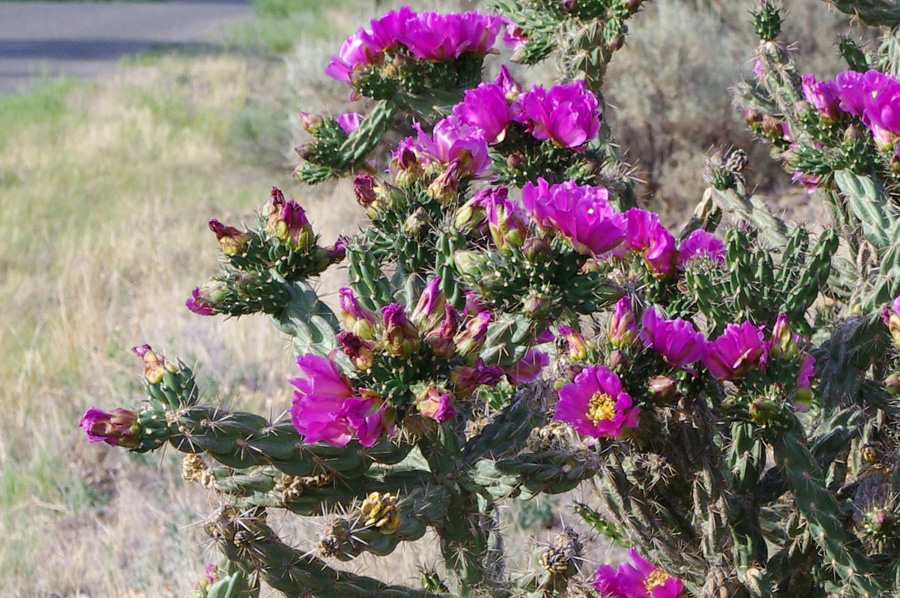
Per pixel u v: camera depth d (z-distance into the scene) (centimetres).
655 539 227
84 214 942
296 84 1090
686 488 230
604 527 275
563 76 297
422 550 372
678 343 196
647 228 222
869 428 255
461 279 188
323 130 271
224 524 171
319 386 160
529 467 181
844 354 245
